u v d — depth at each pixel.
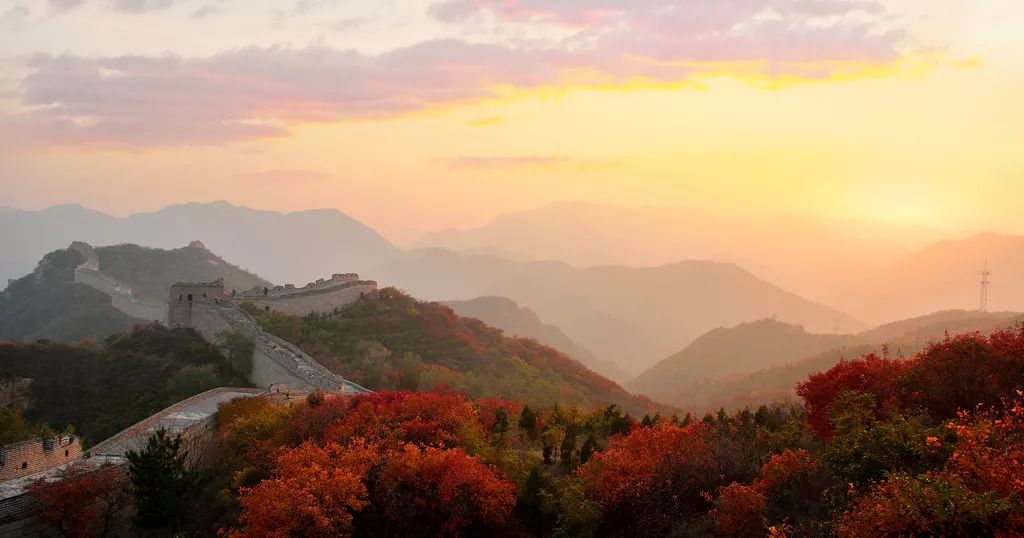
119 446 48.47
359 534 42.25
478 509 42.69
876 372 47.78
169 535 42.59
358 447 45.00
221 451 52.56
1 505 37.12
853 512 30.62
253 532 38.81
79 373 88.62
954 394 42.09
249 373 97.19
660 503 42.47
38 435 63.16
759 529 37.75
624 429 61.88
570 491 43.22
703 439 47.03
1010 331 45.59
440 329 137.25
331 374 86.44
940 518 26.95
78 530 39.03
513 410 68.56
